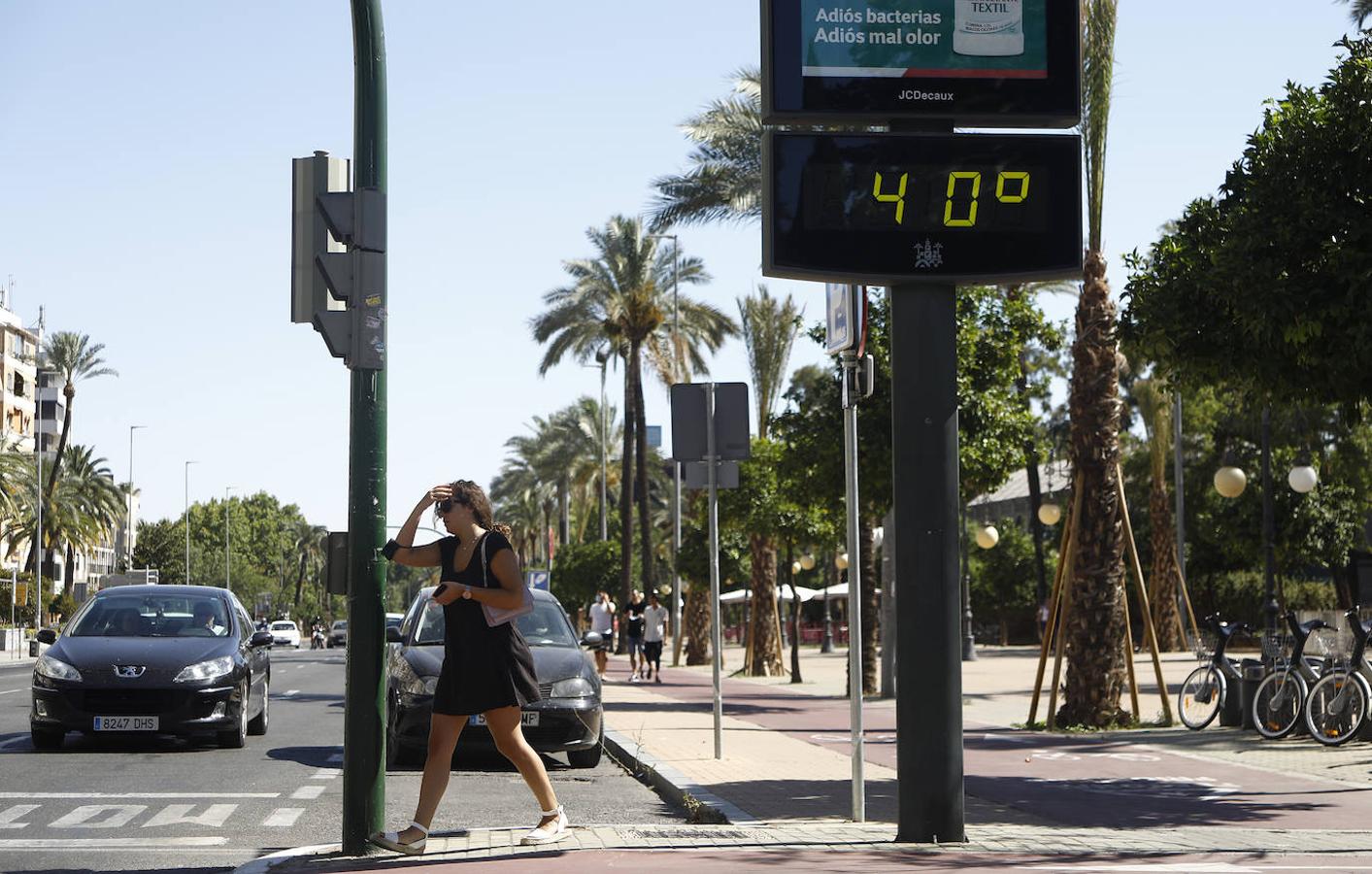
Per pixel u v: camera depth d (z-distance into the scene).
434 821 10.94
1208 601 57.62
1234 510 49.59
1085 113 19.86
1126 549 19.67
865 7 8.71
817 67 8.66
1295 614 17.53
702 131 31.19
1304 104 12.92
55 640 16.31
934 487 8.67
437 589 8.61
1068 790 12.69
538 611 16.25
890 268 8.64
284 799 11.90
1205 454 55.81
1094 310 19.61
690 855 8.34
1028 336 26.77
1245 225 12.27
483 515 8.63
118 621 16.61
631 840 8.88
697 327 52.12
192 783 12.98
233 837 9.91
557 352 52.16
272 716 22.19
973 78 8.73
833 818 10.58
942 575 8.70
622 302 50.28
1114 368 19.56
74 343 83.12
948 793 8.75
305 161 8.77
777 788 12.53
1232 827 10.20
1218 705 18.72
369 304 8.59
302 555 190.25
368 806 8.48
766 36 8.65
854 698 10.16
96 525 96.75
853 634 10.16
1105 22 19.64
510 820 11.02
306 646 140.75
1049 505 39.97
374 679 8.52
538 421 84.75
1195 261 12.98
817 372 53.53
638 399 52.16
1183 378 13.34
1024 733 18.81
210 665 15.66
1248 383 13.17
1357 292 11.80
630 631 35.72
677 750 15.78
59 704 15.12
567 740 14.63
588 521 94.75
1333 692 16.45
